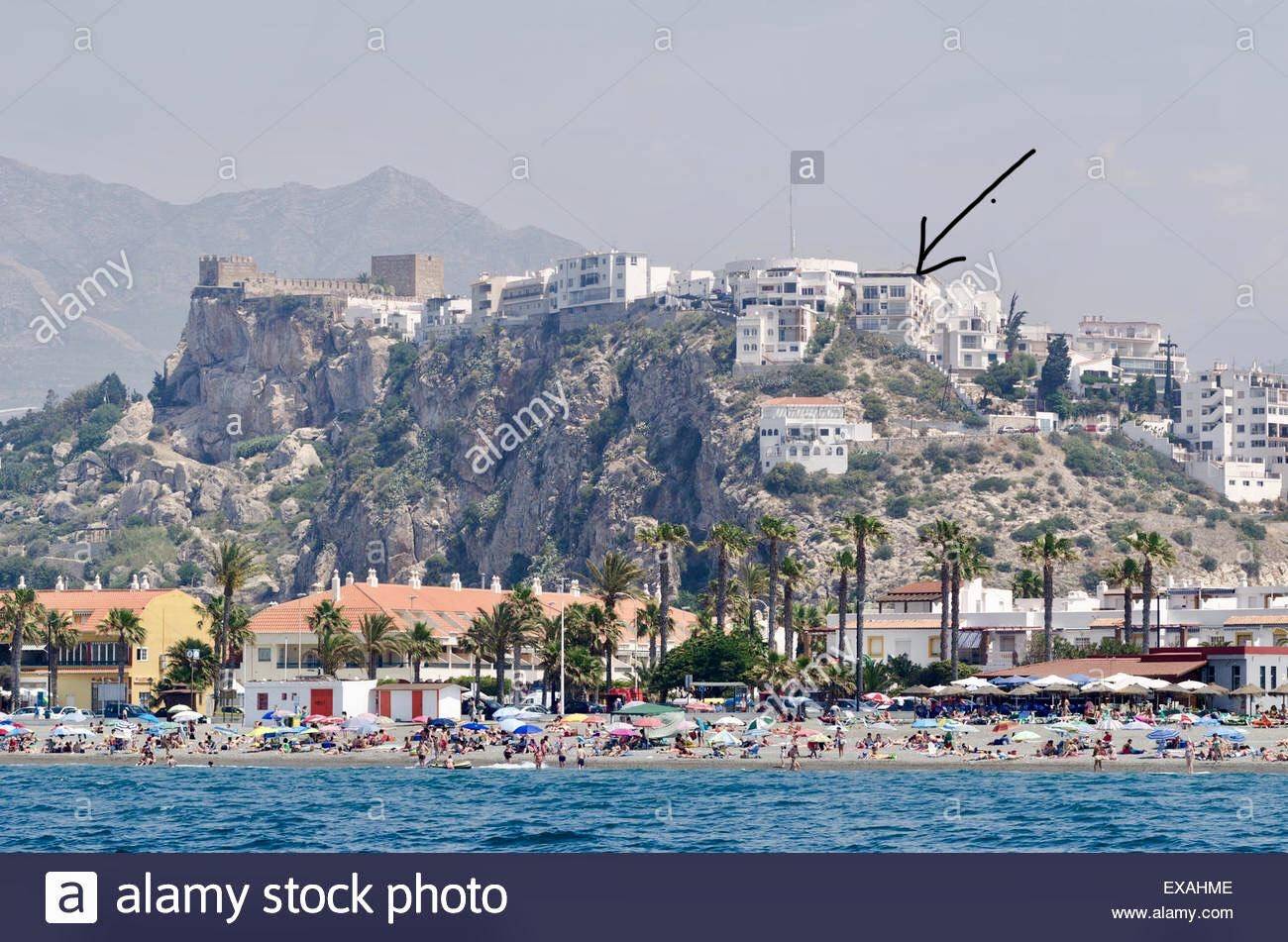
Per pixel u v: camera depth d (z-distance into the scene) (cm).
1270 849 17875
